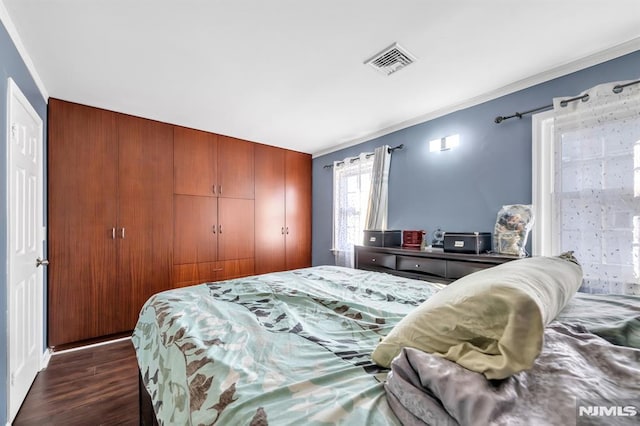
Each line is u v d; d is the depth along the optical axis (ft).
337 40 5.80
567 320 3.04
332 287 5.58
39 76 7.07
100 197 8.98
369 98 8.45
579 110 6.21
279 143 13.24
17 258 5.52
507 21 5.24
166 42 5.83
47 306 7.95
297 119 10.19
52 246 8.11
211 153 11.49
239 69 6.88
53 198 8.15
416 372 1.99
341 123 10.57
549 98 6.95
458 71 6.93
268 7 4.91
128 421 5.25
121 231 9.33
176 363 3.06
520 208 7.09
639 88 5.53
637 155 5.54
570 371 1.93
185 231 10.74
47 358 7.66
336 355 2.85
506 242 7.09
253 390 2.26
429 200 9.64
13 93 5.24
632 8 4.89
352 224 12.59
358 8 4.95
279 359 2.77
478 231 8.31
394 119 10.19
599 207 5.92
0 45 4.79
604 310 3.35
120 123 9.43
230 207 11.99
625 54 5.87
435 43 5.90
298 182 14.43
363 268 9.94
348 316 4.08
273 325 3.72
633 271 5.53
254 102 8.76
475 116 8.44
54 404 5.74
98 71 6.91
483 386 1.74
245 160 12.52
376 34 5.62
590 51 6.13
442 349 2.24
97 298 8.83
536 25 5.35
